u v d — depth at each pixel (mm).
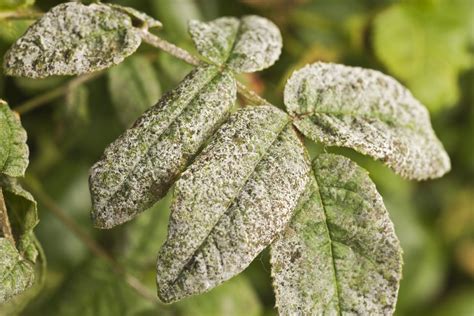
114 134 378
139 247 367
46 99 344
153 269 367
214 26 308
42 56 287
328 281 282
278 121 289
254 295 382
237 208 275
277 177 280
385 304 281
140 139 282
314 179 288
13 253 281
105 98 371
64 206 384
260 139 284
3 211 287
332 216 285
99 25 292
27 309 351
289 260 281
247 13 382
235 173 279
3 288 278
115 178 280
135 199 279
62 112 362
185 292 270
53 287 362
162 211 370
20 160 288
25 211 291
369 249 284
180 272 271
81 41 290
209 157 279
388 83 307
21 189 289
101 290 359
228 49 301
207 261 271
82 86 361
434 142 308
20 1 312
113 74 352
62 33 290
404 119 305
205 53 298
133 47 292
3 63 287
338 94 300
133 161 281
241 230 273
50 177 385
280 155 283
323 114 297
